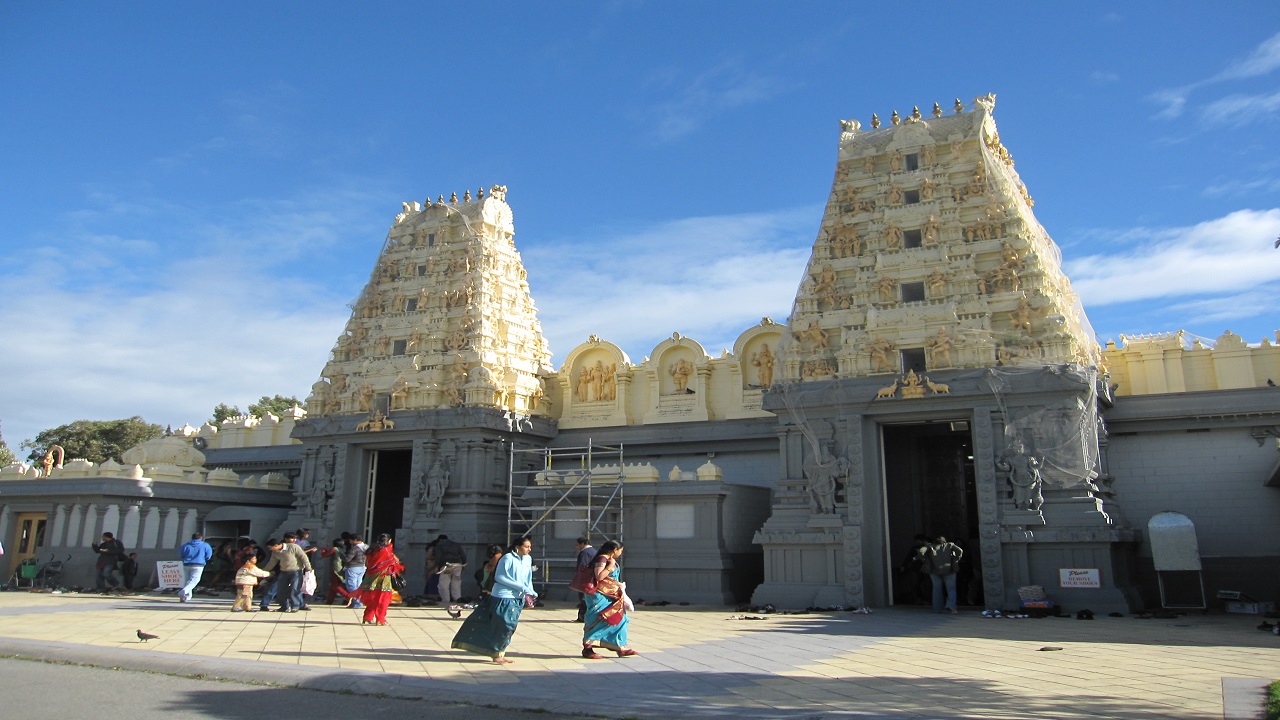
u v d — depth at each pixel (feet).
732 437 128.47
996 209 110.22
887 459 122.52
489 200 149.18
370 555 79.97
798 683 45.50
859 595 98.63
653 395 136.67
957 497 124.67
